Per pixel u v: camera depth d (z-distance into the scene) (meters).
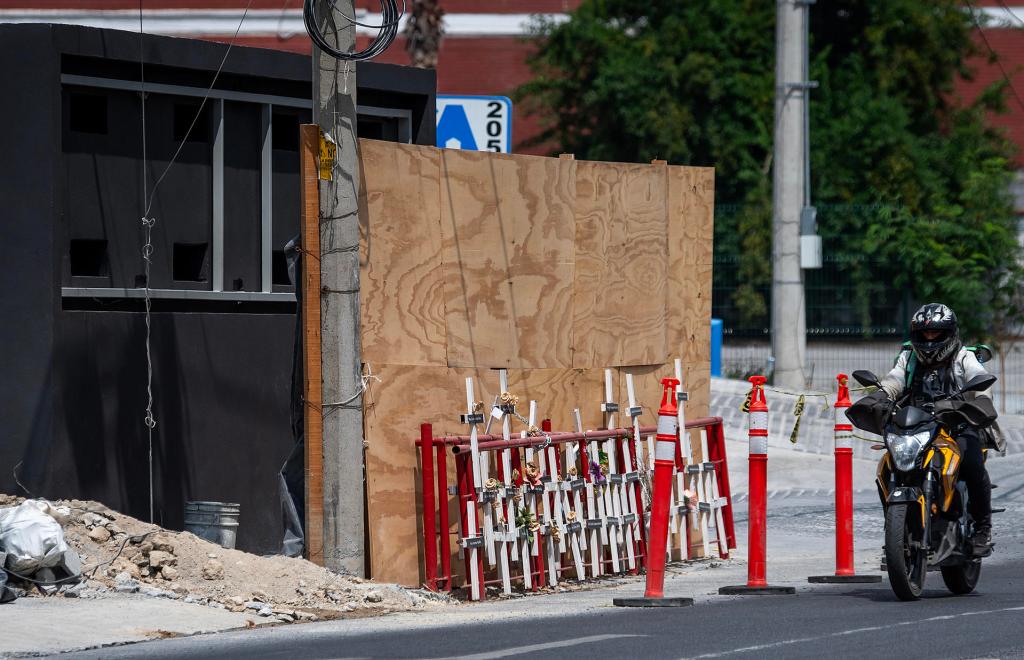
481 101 35.06
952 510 22.39
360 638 18.98
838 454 26.67
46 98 24.62
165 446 26.50
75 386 24.91
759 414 24.77
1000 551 30.72
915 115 97.12
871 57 96.31
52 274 24.61
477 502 25.08
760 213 86.50
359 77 30.62
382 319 24.97
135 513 25.86
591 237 28.58
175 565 22.73
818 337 78.44
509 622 20.73
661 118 92.31
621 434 28.33
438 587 24.97
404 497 25.19
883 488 22.73
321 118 24.20
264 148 29.06
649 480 29.14
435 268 25.81
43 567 21.36
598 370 28.64
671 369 30.33
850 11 96.38
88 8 107.75
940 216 79.12
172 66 26.84
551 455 26.67
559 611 22.39
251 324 28.27
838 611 21.11
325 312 24.14
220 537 25.66
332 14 23.97
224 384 27.66
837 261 78.50
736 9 94.25
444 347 25.92
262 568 23.08
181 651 17.84
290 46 108.06
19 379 24.64
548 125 98.56
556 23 99.81
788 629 19.17
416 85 31.95
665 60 92.81
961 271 75.56
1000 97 99.44
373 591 23.12
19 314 24.67
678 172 30.70
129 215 26.55
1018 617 20.12
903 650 17.27
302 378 25.91
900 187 90.56
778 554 31.17
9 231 24.81
